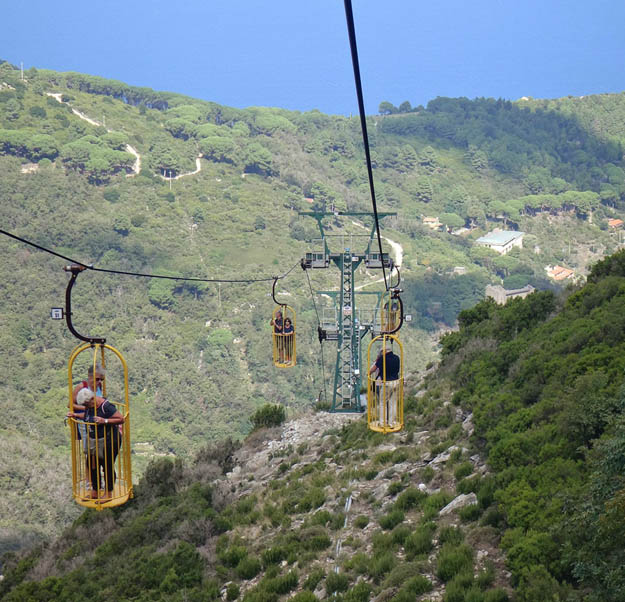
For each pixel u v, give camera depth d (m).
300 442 26.05
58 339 168.00
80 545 17.91
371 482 17.36
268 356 170.75
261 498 18.80
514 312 25.75
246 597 12.61
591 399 12.59
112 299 187.12
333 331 40.94
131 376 158.88
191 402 156.88
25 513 84.94
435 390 23.39
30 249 198.12
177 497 19.17
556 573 9.52
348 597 11.21
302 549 14.17
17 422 133.50
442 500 13.91
